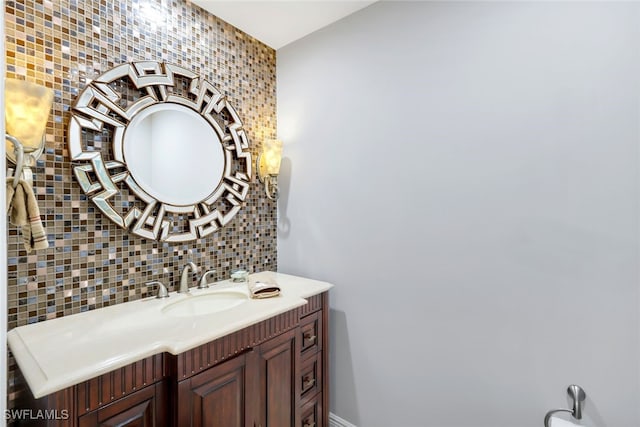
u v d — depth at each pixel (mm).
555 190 1175
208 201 1671
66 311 1215
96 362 880
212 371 1098
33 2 1130
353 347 1757
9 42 1079
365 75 1689
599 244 1097
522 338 1247
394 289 1602
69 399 821
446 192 1429
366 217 1698
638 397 1038
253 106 1968
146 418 969
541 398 1208
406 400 1566
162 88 1477
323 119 1877
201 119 1650
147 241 1461
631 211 1043
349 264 1771
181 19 1583
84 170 1235
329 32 1844
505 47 1271
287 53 2057
